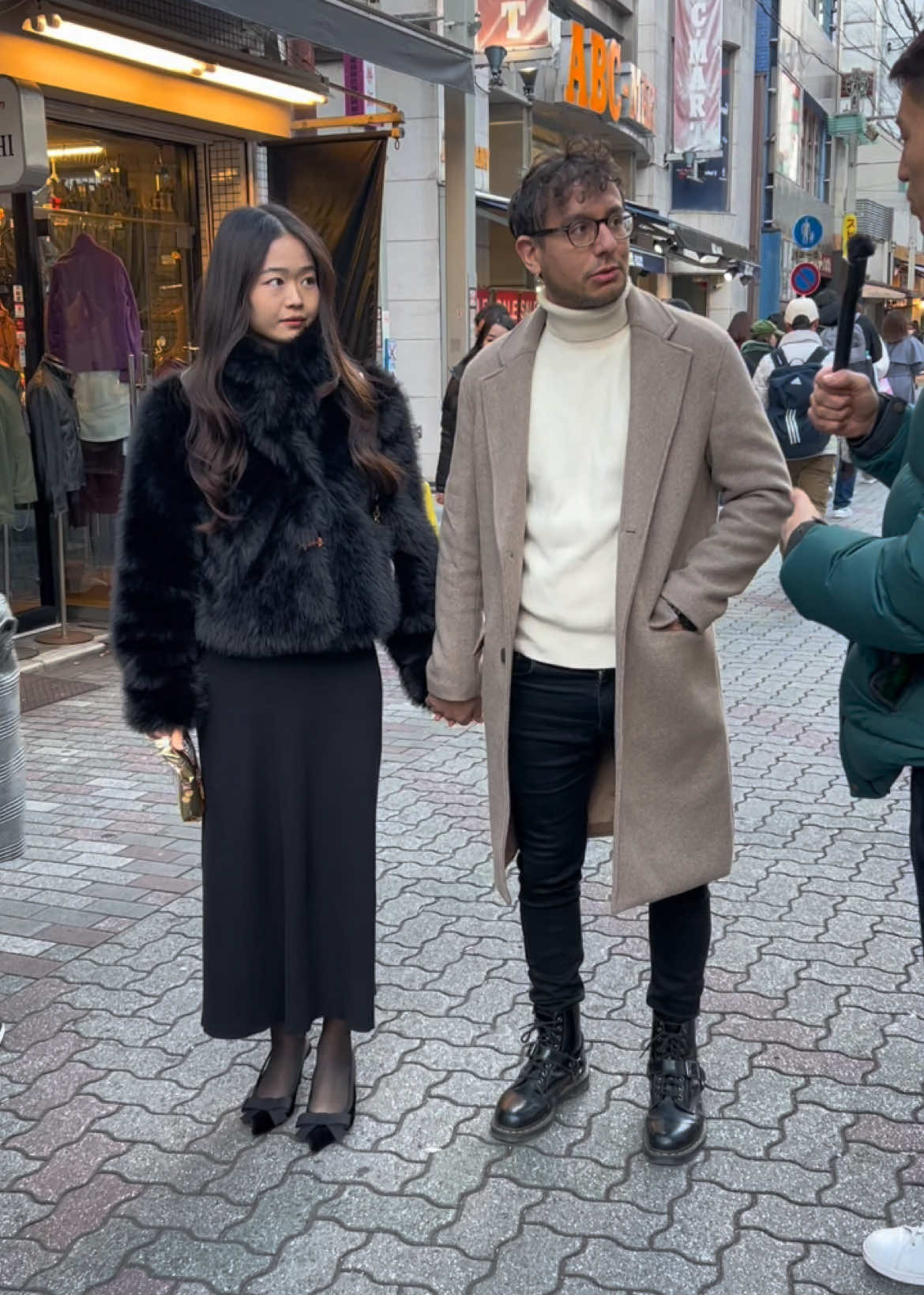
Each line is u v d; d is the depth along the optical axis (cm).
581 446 242
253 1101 272
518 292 1471
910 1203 242
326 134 820
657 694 242
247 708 254
